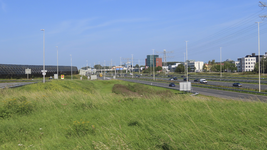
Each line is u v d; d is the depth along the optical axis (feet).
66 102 50.70
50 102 49.26
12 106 42.04
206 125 28.27
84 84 179.22
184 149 21.01
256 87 172.76
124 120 33.32
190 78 339.77
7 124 32.30
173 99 56.13
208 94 139.64
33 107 44.37
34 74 303.68
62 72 376.07
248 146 21.84
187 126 28.22
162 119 32.68
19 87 107.65
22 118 37.06
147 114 36.73
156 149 21.22
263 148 21.49
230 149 20.94
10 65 276.62
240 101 51.11
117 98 55.77
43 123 33.40
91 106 45.42
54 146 23.59
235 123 29.58
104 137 25.16
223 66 552.41
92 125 29.71
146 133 26.05
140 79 369.71
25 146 24.17
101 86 226.38
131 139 24.09
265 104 45.14
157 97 59.00
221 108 41.81
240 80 242.37
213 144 21.76
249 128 27.32
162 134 24.93
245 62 580.71
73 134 27.53
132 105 47.01
